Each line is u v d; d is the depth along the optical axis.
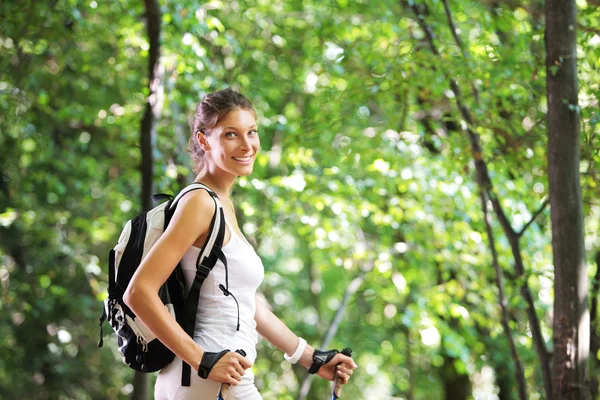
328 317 18.28
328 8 9.77
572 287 4.65
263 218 10.56
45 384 12.34
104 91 10.92
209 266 3.09
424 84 6.46
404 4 8.32
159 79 6.68
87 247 11.50
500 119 6.47
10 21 8.41
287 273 15.39
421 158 8.12
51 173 10.97
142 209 6.64
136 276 2.94
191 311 3.09
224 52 9.91
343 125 8.43
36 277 11.67
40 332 12.21
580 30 5.93
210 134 3.27
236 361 2.94
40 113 10.52
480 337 9.71
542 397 7.91
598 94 5.67
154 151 6.69
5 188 11.48
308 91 10.72
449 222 8.44
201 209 3.04
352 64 8.50
